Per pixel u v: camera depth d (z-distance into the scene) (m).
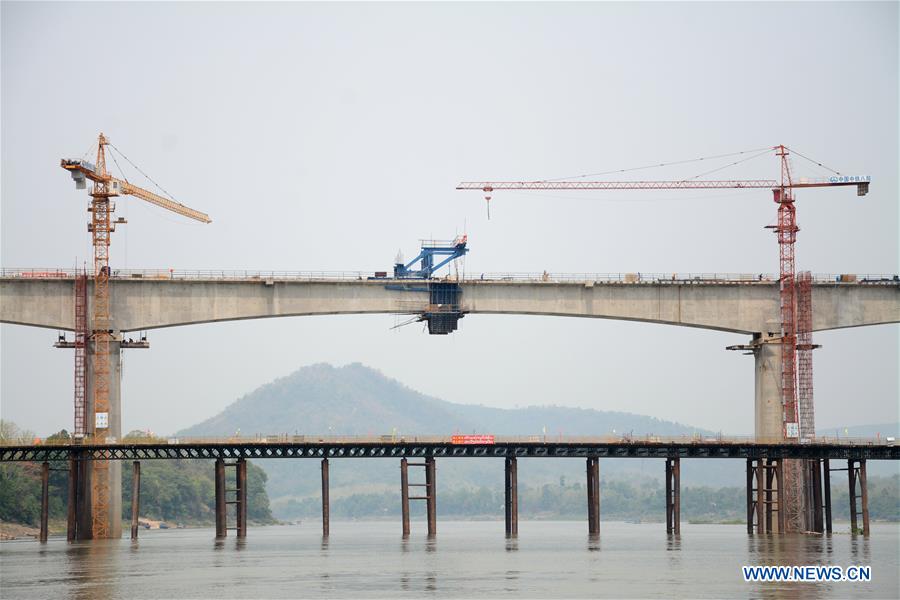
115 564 145.00
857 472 179.75
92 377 180.62
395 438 170.12
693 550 164.12
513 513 181.38
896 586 120.12
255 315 182.88
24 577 129.25
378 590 116.81
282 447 171.50
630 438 174.25
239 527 179.00
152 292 182.25
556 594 113.75
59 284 181.62
